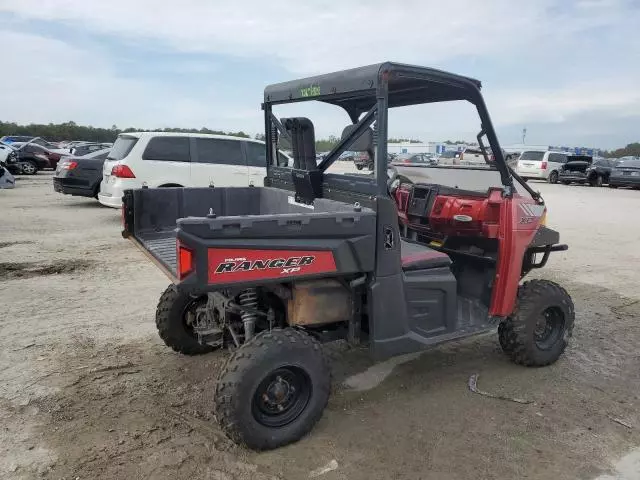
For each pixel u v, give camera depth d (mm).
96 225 10203
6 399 3539
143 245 3695
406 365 4238
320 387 3092
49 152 23797
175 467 2861
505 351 4195
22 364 4078
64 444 3047
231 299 3279
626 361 4371
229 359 2926
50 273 6727
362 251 3119
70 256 7633
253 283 2805
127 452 2986
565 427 3328
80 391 3678
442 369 4172
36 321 5016
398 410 3516
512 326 4035
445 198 4230
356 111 3623
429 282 3477
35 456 2928
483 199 4023
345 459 2957
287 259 2881
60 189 11906
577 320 5352
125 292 6000
